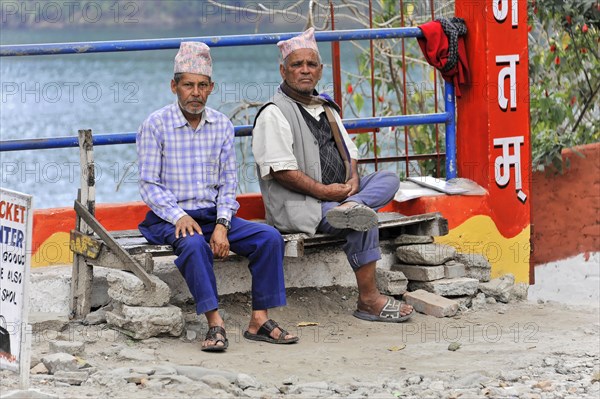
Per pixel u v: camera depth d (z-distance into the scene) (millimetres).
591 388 6043
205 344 6617
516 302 8469
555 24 10602
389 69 11992
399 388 5980
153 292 6668
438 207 8477
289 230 7547
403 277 8031
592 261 9930
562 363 6621
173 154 7059
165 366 6051
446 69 8633
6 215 5492
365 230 7281
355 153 7879
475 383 6137
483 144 8633
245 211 8398
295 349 6836
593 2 10297
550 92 10844
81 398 5445
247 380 5945
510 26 8594
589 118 11141
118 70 35312
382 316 7633
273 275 6957
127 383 5758
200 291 6641
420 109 11695
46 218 7480
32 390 5359
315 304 7926
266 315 7043
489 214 8641
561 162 9836
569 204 9922
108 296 7273
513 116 8680
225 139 7191
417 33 8516
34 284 7152
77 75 33281
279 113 7520
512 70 8641
